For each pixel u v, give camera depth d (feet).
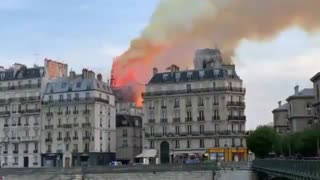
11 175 292.61
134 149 467.11
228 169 315.99
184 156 417.08
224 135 409.90
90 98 431.43
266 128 394.32
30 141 441.68
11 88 456.04
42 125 442.09
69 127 433.89
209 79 419.54
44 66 456.45
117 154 465.06
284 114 537.65
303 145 305.73
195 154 414.00
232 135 410.93
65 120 436.76
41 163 436.35
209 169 314.76
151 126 432.25
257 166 283.38
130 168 298.35
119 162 417.08
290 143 328.08
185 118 422.41
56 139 436.35
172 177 305.12
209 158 406.21
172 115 426.92
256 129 411.13
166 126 427.33
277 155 378.32
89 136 426.92
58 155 432.25
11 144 448.65
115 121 467.11
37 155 438.81
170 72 438.40
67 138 433.07
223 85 415.23
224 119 411.54
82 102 432.66
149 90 437.17
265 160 248.73
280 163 196.54
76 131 431.84
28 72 457.27
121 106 510.17
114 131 462.60
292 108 451.53
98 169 293.23
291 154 328.49
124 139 465.06
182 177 307.58
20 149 445.37
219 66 434.71
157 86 435.12
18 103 451.12
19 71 460.55
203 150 412.77
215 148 408.05
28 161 440.86
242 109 422.41
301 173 151.84
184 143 419.74
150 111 434.71
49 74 458.50
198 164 312.71
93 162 423.23
